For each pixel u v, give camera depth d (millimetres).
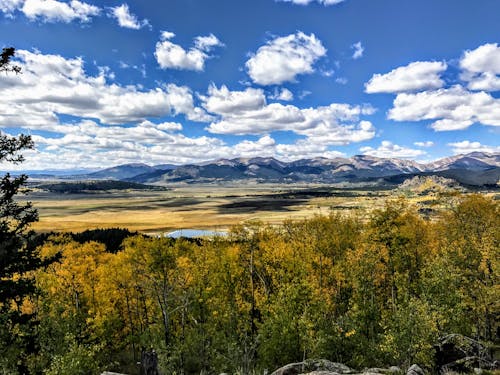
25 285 23188
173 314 42781
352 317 35375
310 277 44625
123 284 44438
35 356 31859
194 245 50062
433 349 27109
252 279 46312
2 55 21000
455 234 51438
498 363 27844
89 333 40125
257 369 33438
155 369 17094
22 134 22562
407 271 45031
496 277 36969
